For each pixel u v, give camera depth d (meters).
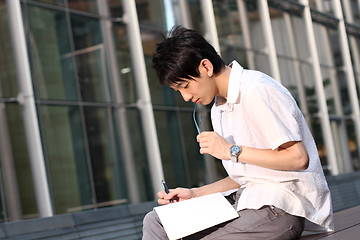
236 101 3.02
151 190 16.19
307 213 3.09
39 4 14.37
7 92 13.25
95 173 14.94
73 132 14.59
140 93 16.34
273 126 2.89
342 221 3.72
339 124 25.53
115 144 15.62
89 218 8.40
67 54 14.81
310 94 23.59
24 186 13.17
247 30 20.64
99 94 15.48
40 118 13.80
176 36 2.97
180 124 17.70
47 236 7.43
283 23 23.12
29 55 13.89
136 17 16.42
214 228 3.03
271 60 21.11
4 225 6.90
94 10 15.74
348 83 26.09
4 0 13.45
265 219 3.00
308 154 3.15
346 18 28.11
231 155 2.89
